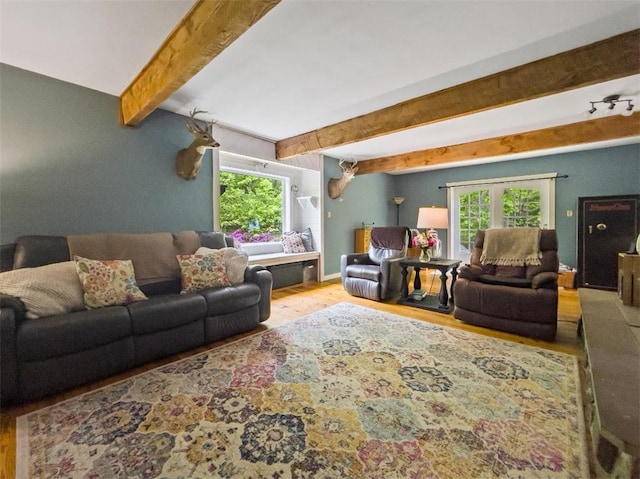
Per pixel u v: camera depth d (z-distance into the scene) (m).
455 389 1.79
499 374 1.96
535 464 1.24
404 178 6.77
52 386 1.73
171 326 2.23
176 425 1.49
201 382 1.89
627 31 1.86
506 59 2.17
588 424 1.47
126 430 1.45
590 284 4.24
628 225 4.00
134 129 2.92
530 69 2.22
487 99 2.43
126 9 1.64
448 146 4.59
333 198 5.42
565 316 3.18
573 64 2.06
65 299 1.95
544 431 1.43
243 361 2.17
